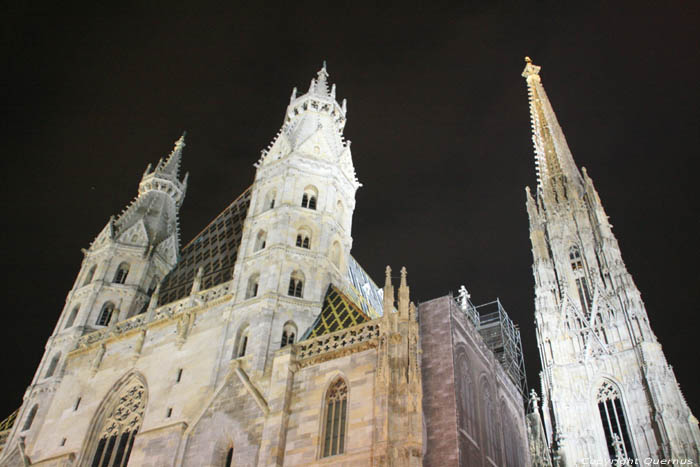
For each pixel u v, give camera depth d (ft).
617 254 307.37
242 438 139.95
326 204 194.18
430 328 155.94
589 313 295.07
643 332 266.57
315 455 128.88
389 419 122.11
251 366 153.17
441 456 130.00
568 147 393.70
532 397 283.18
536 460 253.24
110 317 213.25
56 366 197.77
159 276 231.09
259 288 170.60
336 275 184.65
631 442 244.22
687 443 226.58
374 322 143.23
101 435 169.78
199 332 173.27
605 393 264.52
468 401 149.07
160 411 160.25
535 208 361.10
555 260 325.62
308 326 164.66
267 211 191.52
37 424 182.09
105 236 233.96
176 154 282.36
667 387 244.83
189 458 143.84
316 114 227.81
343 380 138.72
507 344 252.62
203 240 231.91
